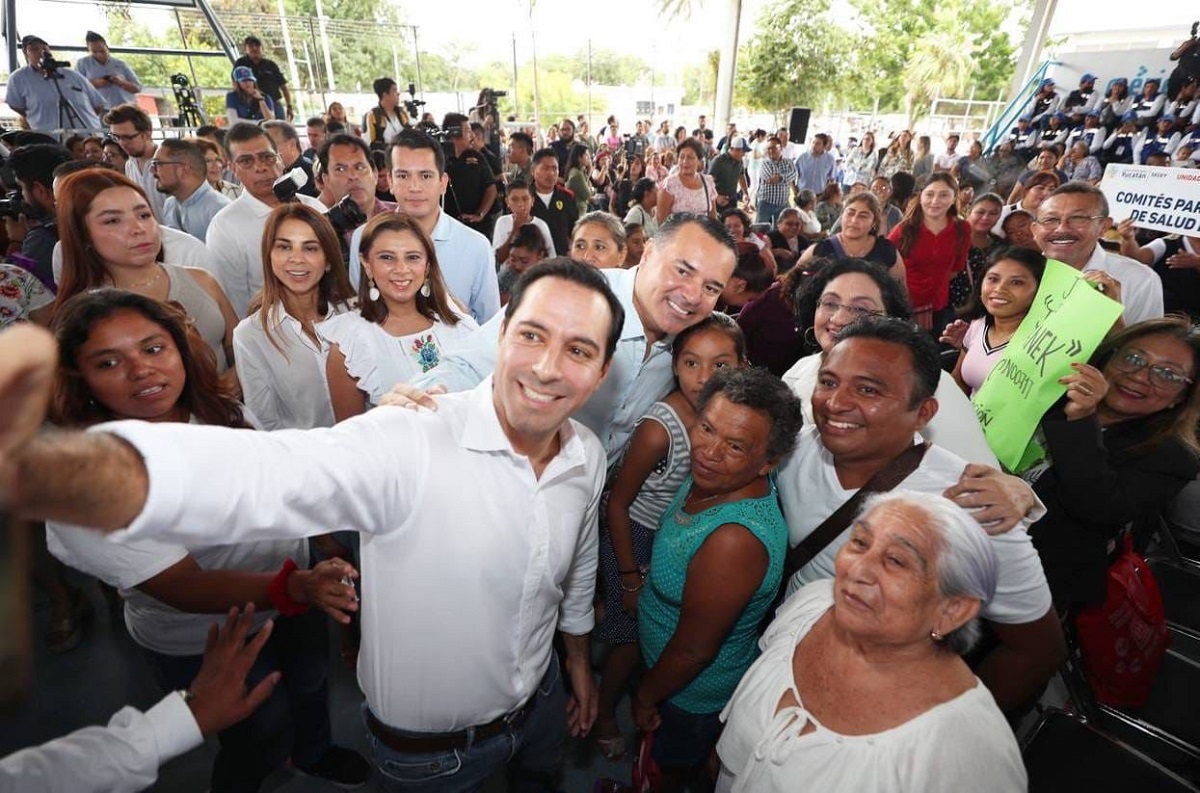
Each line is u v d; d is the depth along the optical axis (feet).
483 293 9.43
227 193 15.31
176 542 2.28
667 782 5.98
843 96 76.79
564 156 33.68
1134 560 5.77
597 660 8.20
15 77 22.06
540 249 11.95
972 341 7.80
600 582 7.19
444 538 3.39
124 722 2.97
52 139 16.12
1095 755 4.98
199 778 6.42
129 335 4.20
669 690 4.83
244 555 4.75
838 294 6.10
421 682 3.82
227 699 3.19
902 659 3.40
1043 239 8.72
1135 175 12.10
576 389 3.20
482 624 3.73
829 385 4.34
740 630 4.95
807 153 33.78
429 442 3.33
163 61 47.96
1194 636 6.60
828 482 4.86
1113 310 4.58
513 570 3.67
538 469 3.77
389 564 3.51
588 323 3.12
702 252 5.30
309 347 7.24
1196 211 11.10
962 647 3.48
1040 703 6.78
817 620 3.94
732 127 44.21
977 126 64.59
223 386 4.98
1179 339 5.07
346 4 85.76
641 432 5.54
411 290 6.58
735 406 4.21
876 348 4.15
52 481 1.72
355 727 7.09
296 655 5.51
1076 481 4.90
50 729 7.08
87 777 2.70
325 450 2.87
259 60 26.22
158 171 11.50
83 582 9.11
